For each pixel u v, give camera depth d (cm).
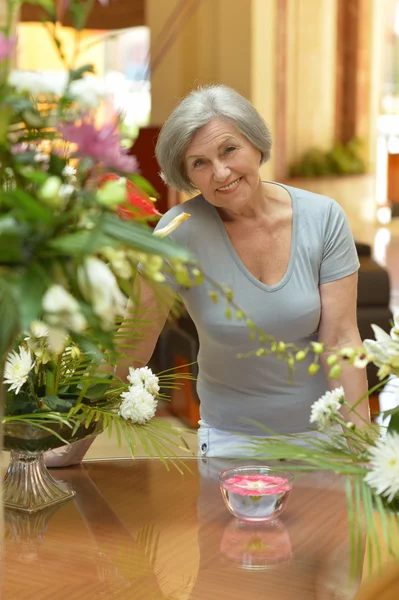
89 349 158
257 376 230
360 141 1163
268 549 163
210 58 1001
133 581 152
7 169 118
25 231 108
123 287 122
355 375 223
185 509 183
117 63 1005
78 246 106
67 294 107
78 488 196
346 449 148
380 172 1270
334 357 136
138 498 189
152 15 971
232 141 210
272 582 150
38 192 109
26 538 169
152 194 132
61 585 150
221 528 173
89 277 107
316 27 1091
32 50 950
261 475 179
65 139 113
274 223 230
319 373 232
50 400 177
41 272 108
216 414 238
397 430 147
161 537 170
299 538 167
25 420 174
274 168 1096
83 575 154
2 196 107
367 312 521
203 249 231
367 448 144
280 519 177
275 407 231
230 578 152
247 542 166
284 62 1067
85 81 112
